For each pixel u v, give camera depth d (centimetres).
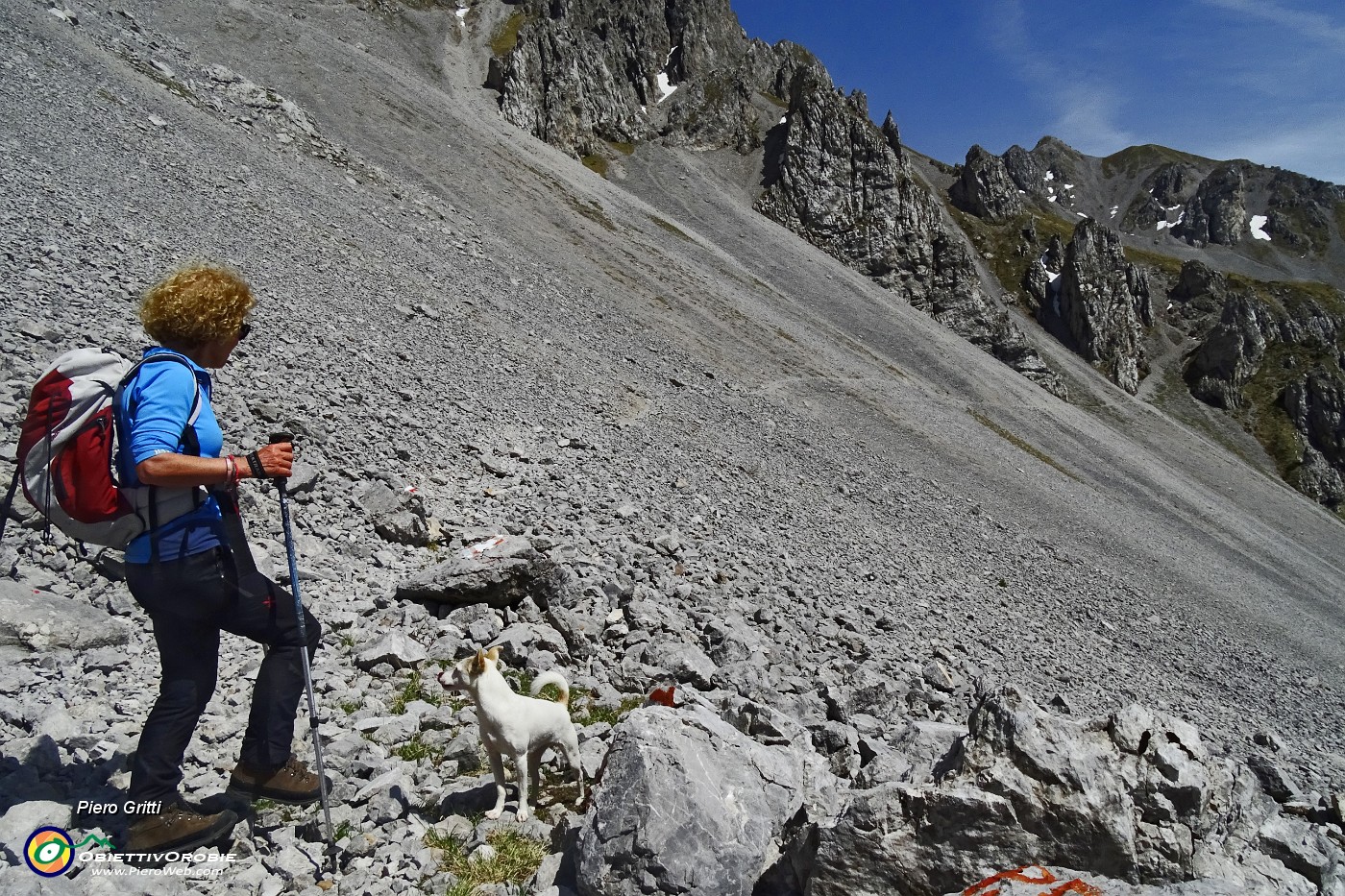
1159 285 17562
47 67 2878
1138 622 3225
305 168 3828
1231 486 11469
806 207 12306
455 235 4256
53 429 397
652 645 903
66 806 434
